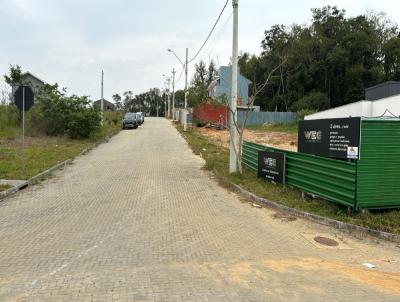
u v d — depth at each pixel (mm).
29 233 7527
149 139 30703
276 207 9773
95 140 27719
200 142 26578
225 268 5906
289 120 53969
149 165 16891
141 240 7184
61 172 14906
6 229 7781
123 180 13336
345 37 64250
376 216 8523
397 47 65000
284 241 7406
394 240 7598
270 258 6457
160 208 9609
